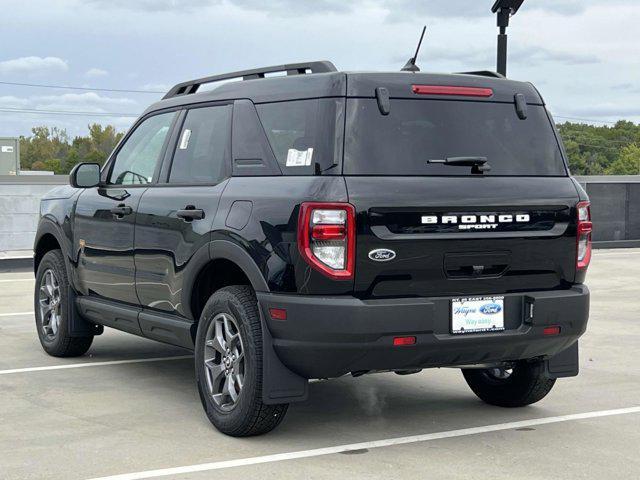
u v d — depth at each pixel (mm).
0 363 7645
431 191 5059
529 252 5324
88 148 158625
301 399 5168
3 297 12000
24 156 157625
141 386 6820
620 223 21156
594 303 11828
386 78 5191
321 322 4879
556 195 5445
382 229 4941
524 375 6020
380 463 4938
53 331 7852
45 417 5891
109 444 5277
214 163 5828
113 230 6738
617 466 4918
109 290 6902
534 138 5547
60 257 7727
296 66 5664
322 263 4887
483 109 5422
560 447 5277
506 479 4680
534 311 5277
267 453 5113
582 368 7641
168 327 6121
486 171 5293
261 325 5160
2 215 16562
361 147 5023
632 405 6332
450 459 5023
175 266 5934
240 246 5273
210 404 5543
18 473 4738
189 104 6285
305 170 5090
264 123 5480
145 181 6531
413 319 4945
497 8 12828
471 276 5176
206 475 4719
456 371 7492
